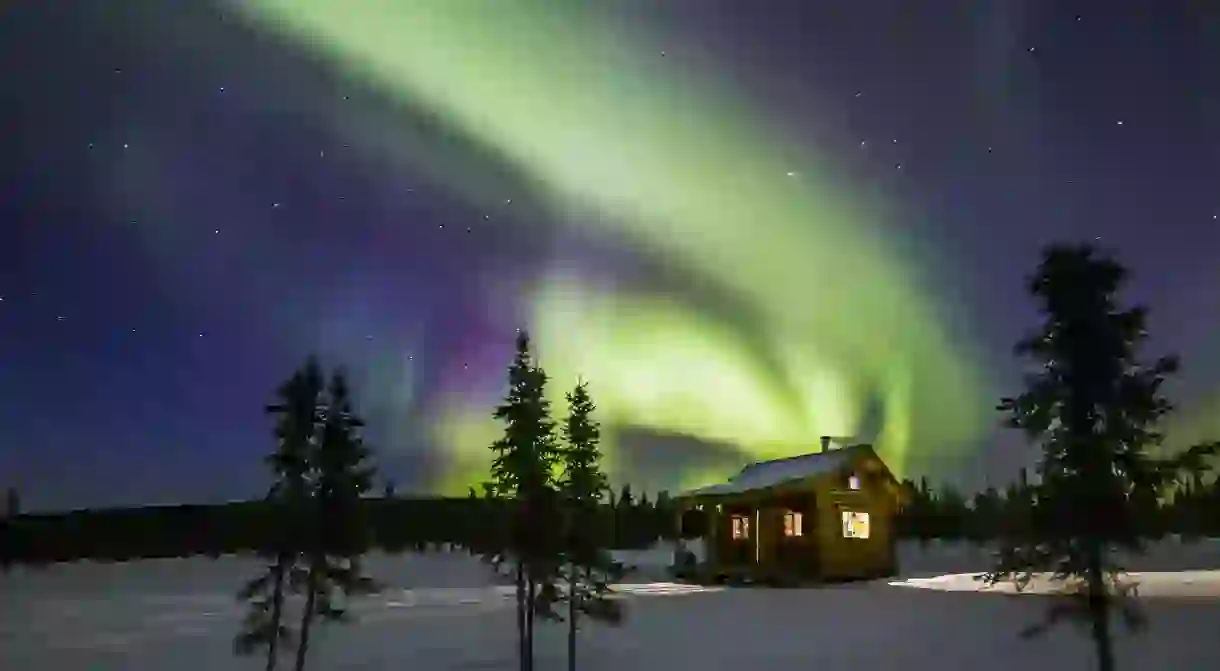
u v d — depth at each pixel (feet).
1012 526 31.91
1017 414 31.94
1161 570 93.09
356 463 38.60
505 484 41.24
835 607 66.59
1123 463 30.27
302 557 37.96
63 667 45.88
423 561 103.24
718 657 46.70
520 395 41.70
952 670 41.55
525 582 43.09
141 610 66.23
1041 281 32.48
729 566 98.22
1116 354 30.89
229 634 55.01
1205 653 42.57
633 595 78.48
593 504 41.63
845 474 98.32
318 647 50.70
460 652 48.93
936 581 89.35
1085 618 31.30
